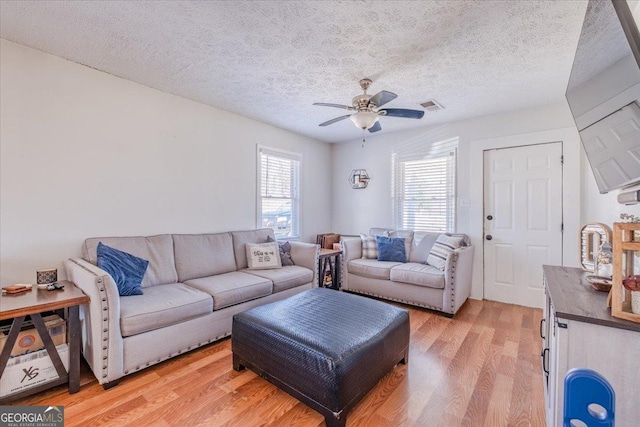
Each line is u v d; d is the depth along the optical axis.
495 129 3.68
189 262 2.98
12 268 2.19
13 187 2.18
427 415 1.68
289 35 2.06
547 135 3.36
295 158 4.63
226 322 2.58
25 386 1.71
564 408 0.82
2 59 2.13
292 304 2.28
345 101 3.31
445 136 4.08
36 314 1.75
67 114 2.43
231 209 3.70
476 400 1.80
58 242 2.39
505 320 3.09
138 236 2.81
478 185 3.79
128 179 2.79
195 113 3.31
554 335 1.37
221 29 2.00
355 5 1.74
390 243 4.02
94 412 1.68
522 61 2.38
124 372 1.95
